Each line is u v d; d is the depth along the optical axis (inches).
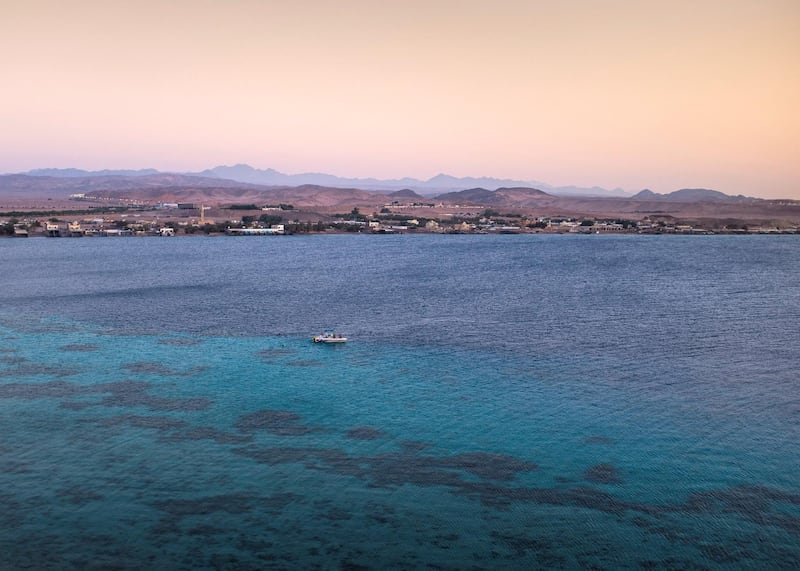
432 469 2094.0
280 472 2075.5
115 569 1610.5
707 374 3063.5
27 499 1910.7
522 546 1699.1
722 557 1648.6
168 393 2805.1
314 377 3024.1
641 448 2237.9
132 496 1932.8
